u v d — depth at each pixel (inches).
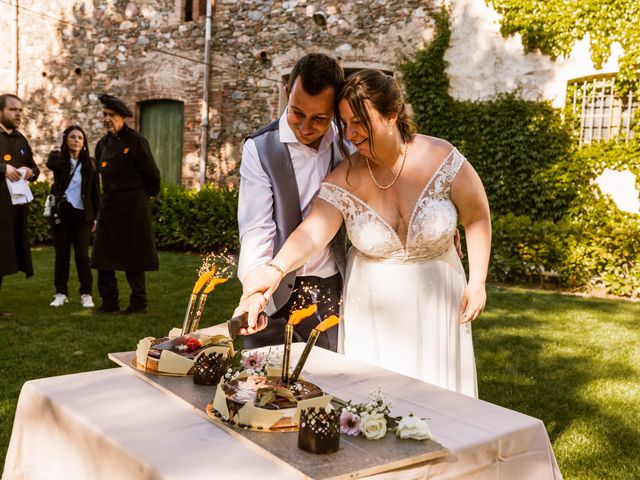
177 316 209.9
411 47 377.7
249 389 59.9
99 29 472.7
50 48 489.1
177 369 70.5
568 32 342.0
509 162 357.7
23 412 68.2
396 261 87.4
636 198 333.4
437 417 61.4
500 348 183.0
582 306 245.3
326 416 51.3
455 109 369.1
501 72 358.6
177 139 458.0
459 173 85.9
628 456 111.7
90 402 63.4
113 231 206.1
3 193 198.4
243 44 428.5
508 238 311.4
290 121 84.4
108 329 191.0
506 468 57.6
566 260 297.4
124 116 204.8
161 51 452.1
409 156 84.9
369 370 77.3
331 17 399.2
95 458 56.7
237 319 70.7
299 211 92.4
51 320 201.0
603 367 165.9
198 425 58.2
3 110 206.7
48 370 151.3
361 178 86.0
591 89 346.9
